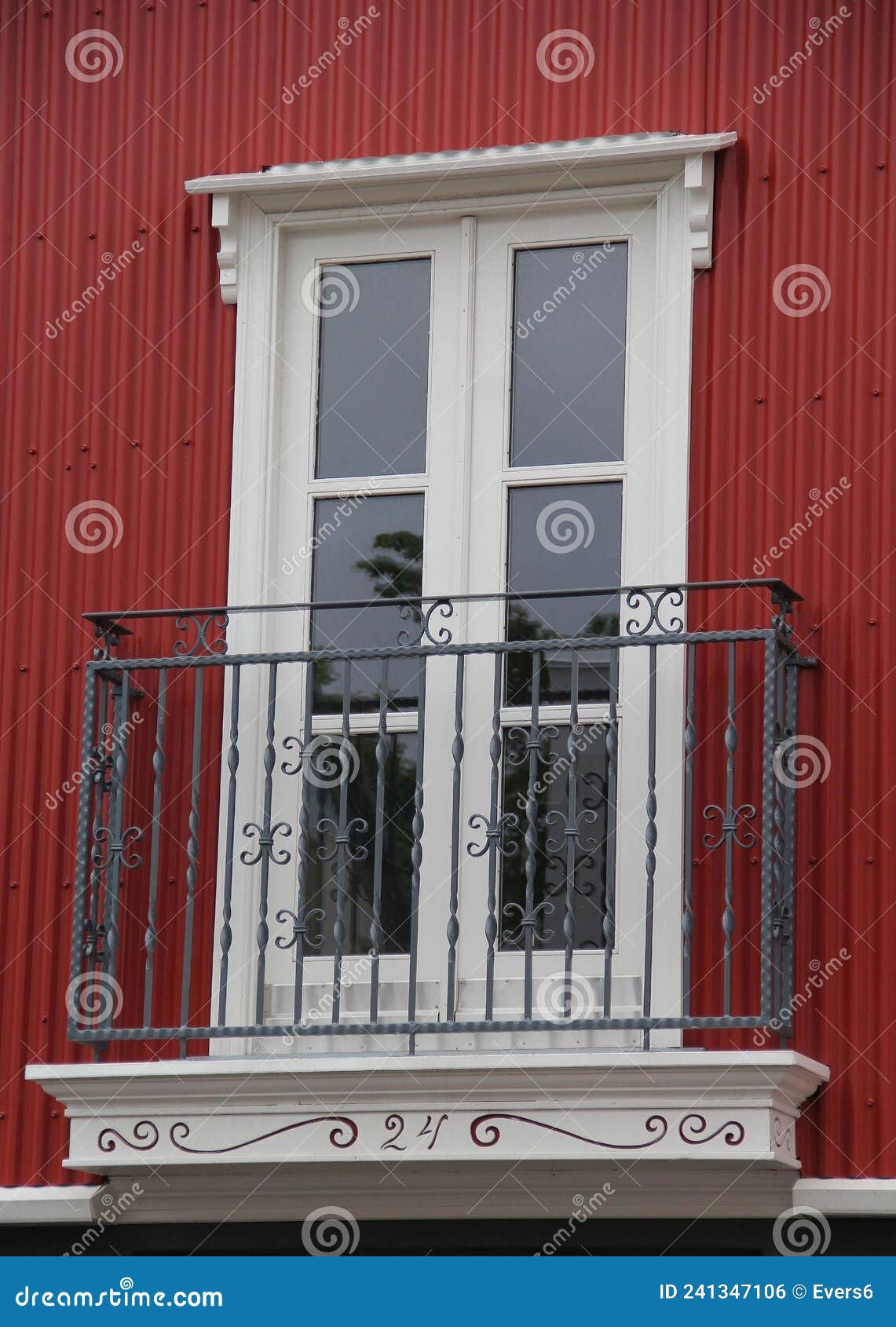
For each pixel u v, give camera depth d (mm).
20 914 8555
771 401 8211
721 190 8422
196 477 8758
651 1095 7461
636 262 8547
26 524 8875
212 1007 8250
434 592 8500
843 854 7809
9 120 9234
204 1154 7773
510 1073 7516
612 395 8508
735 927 7863
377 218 8797
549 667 8328
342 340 8836
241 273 8852
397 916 8297
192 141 9047
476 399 8602
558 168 8523
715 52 8547
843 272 8266
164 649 8633
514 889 8172
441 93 8797
